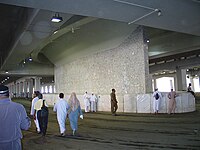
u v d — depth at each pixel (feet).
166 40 75.72
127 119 44.29
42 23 39.58
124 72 61.62
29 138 28.81
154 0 27.91
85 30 66.18
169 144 23.65
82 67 82.64
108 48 67.97
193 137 26.81
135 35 58.13
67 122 44.09
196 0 28.91
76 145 24.32
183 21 36.19
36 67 129.90
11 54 67.41
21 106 9.64
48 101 92.79
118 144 24.22
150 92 55.72
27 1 26.61
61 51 91.61
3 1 26.40
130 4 28.53
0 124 8.74
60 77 104.22
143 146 23.07
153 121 40.45
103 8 29.53
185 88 111.14
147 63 55.88
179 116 46.50
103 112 59.67
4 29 60.34
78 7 28.84
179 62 109.50
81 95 71.82
